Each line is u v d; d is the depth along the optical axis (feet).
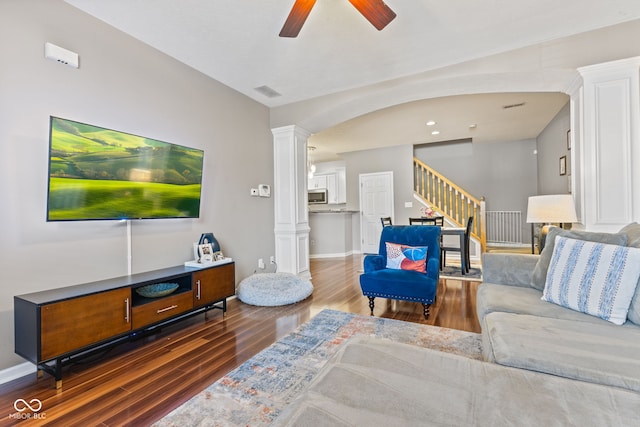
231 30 8.39
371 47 9.35
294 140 14.05
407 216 23.54
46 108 6.87
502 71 9.70
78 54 7.43
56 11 7.04
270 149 14.39
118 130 8.26
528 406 2.88
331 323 9.18
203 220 10.86
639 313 4.83
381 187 24.43
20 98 6.47
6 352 6.25
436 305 10.81
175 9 7.49
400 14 7.81
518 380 3.34
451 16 7.93
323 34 8.64
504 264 7.57
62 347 5.98
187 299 8.71
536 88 10.69
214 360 6.97
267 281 11.84
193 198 9.98
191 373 6.41
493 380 3.35
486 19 8.07
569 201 9.14
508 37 8.93
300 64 10.36
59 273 7.02
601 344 4.11
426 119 17.39
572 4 7.50
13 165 6.36
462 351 7.22
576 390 3.11
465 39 8.99
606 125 8.29
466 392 3.14
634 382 3.27
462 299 11.47
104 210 7.57
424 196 23.73
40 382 6.17
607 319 5.09
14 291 6.36
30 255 6.58
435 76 10.70
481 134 21.30
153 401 5.49
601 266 5.46
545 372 3.67
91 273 7.61
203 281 9.25
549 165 18.81
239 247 12.47
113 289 6.90
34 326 5.73
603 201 8.27
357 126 18.60
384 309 10.50
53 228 6.95
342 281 14.84
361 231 25.11
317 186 30.58
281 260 14.38
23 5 6.52
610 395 3.01
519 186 23.90
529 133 21.39
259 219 13.61
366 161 25.05
